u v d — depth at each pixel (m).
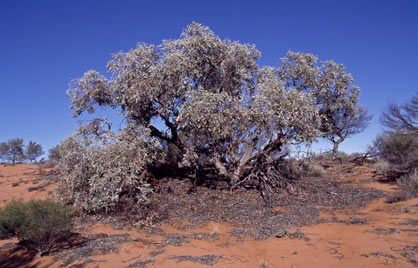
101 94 13.59
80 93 13.44
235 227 9.30
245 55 13.38
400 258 5.87
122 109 12.98
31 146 31.14
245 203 11.66
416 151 16.31
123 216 10.11
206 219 10.07
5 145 29.73
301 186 13.65
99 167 10.44
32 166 25.98
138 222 9.55
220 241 7.97
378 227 8.18
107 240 7.81
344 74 14.18
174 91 12.02
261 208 11.05
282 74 14.38
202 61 12.81
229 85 13.17
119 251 6.96
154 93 11.82
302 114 11.14
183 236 8.38
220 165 14.43
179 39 12.68
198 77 12.55
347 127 22.80
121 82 12.02
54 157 24.41
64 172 11.26
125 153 10.88
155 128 13.74
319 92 13.96
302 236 7.88
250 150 13.81
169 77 11.75
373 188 13.79
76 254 6.80
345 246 6.96
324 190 13.44
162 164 15.69
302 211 10.59
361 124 24.44
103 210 10.60
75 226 9.32
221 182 14.48
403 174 16.08
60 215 7.27
